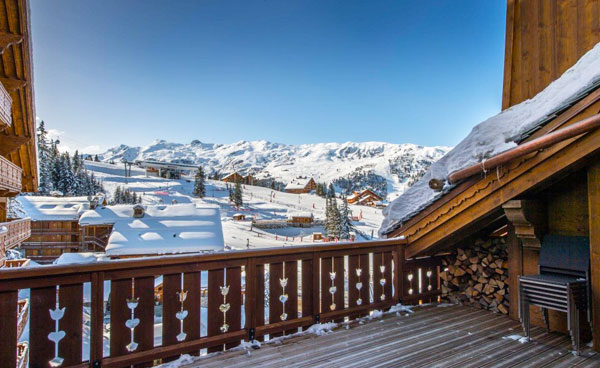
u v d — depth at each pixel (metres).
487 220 3.81
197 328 2.84
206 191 75.75
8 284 2.18
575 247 3.10
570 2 3.42
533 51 3.74
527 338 3.11
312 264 3.46
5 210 10.53
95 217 28.59
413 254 4.09
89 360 2.42
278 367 2.61
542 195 3.42
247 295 3.08
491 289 4.00
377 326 3.49
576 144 2.60
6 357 2.15
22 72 6.93
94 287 2.45
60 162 52.12
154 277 2.68
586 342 3.02
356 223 53.16
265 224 45.81
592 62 2.66
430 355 2.81
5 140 8.70
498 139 3.16
